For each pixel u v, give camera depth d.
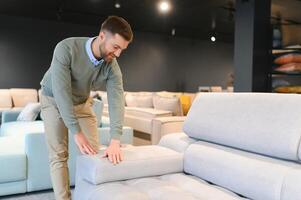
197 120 1.93
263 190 1.37
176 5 5.82
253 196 1.43
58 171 1.84
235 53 3.39
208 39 10.17
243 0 3.27
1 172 2.51
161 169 1.79
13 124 3.99
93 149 1.71
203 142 1.89
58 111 1.81
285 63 3.19
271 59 3.32
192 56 10.09
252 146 1.52
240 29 3.32
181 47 9.86
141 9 6.42
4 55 7.36
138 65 9.09
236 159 1.57
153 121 3.75
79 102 1.88
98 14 7.01
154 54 9.35
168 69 9.63
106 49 1.57
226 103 1.80
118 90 1.81
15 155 2.57
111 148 1.67
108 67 1.77
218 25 7.76
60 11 6.75
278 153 1.40
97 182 1.56
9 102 6.96
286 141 1.36
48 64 7.84
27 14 7.23
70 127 1.62
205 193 1.53
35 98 7.28
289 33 3.34
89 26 8.30
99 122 3.14
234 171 1.54
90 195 1.53
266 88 3.32
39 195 2.64
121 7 6.30
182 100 4.30
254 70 3.22
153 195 1.46
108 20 1.55
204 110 1.92
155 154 1.80
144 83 9.22
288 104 1.46
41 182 2.68
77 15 7.16
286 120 1.42
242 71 3.30
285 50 3.25
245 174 1.47
